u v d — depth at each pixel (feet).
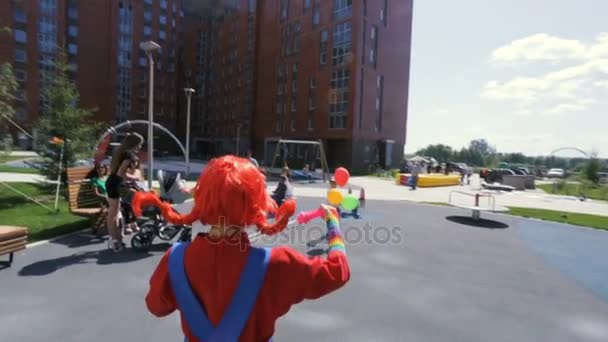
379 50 143.33
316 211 4.86
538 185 109.09
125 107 215.72
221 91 221.46
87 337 11.03
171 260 4.04
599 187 89.15
